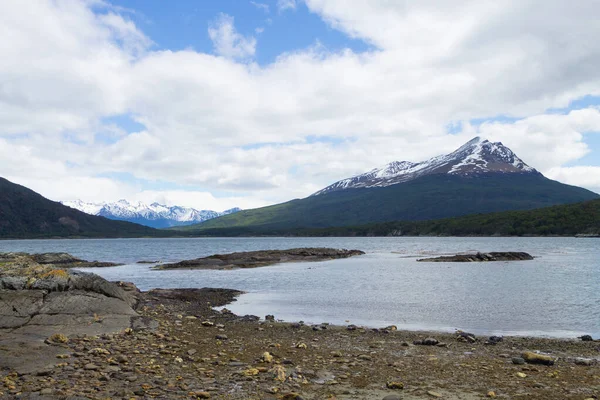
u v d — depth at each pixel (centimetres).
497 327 2381
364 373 1451
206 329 2270
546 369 1523
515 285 4172
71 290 2267
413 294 3659
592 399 1178
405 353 1772
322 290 4022
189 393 1152
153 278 5525
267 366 1502
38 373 1261
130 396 1106
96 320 2069
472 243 16400
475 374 1451
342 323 2531
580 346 1917
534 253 9669
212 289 3997
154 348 1717
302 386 1283
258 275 5681
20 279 2236
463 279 4772
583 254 9262
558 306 3016
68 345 1627
